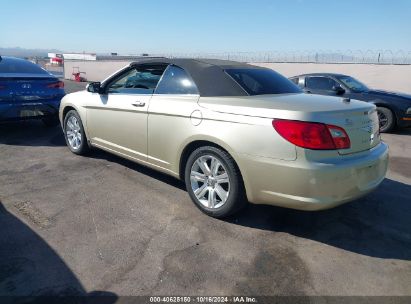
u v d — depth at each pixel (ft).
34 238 9.91
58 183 14.01
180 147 11.93
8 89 19.60
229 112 10.52
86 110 16.33
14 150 18.48
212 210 11.32
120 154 15.01
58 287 7.97
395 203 13.15
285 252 9.69
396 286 8.42
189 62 12.77
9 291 7.79
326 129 9.42
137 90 13.97
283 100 10.76
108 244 9.75
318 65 65.77
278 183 9.71
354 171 9.71
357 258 9.52
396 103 26.76
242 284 8.31
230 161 10.57
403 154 20.98
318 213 12.07
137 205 12.25
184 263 9.02
